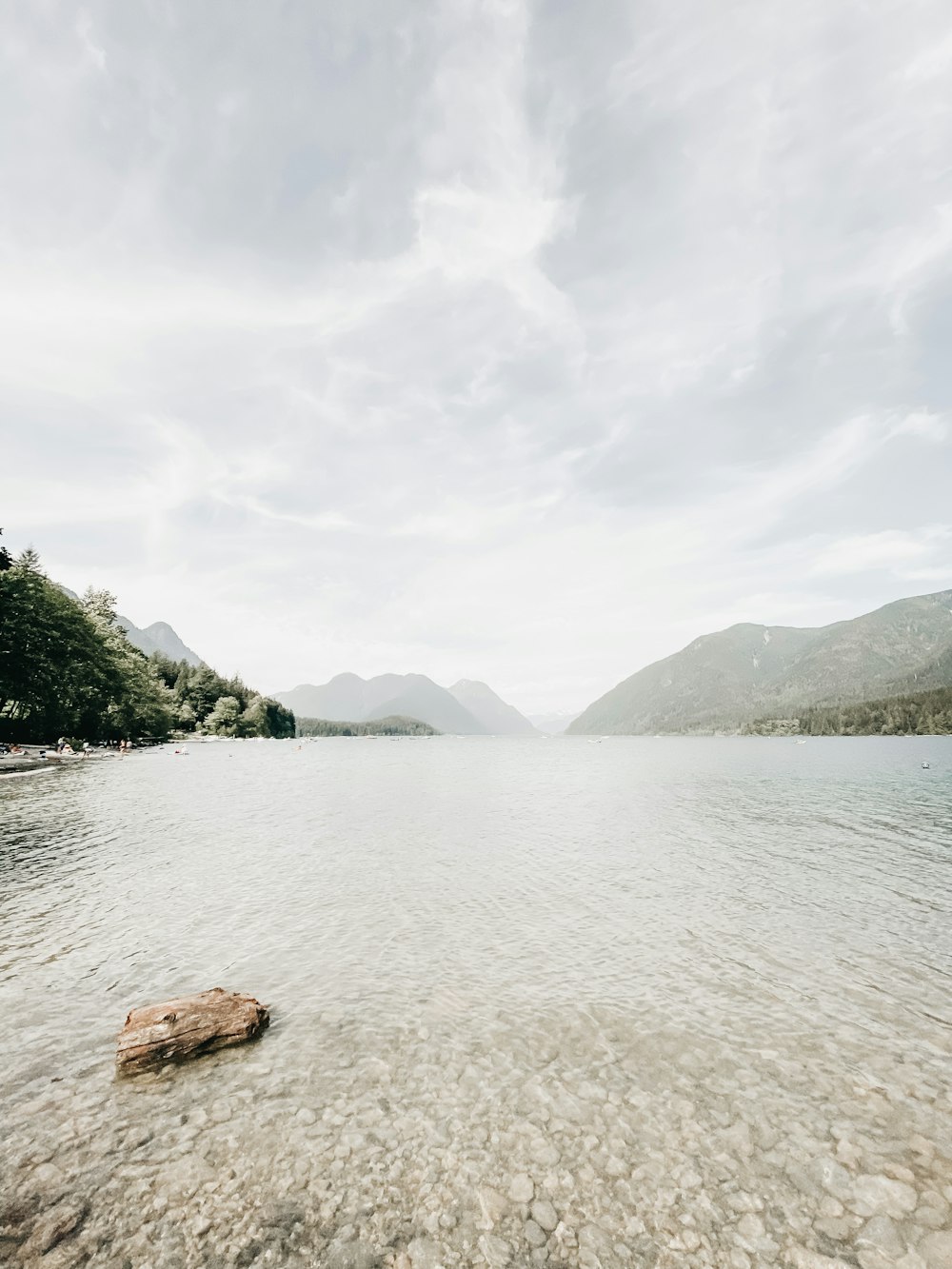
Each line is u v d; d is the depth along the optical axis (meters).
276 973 12.65
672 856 24.59
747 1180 6.93
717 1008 11.29
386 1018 10.75
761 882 20.53
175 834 28.02
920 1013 11.16
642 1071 9.17
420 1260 5.74
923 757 102.25
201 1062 9.18
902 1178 7.00
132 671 109.75
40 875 20.14
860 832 30.70
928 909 17.50
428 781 62.94
